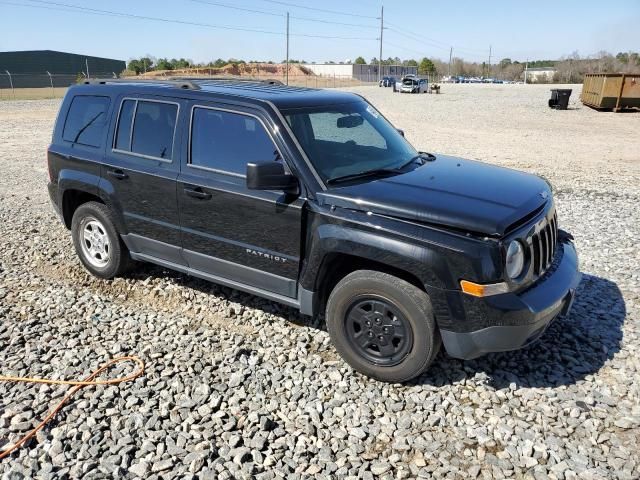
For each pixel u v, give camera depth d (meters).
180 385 3.86
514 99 38.22
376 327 3.84
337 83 80.31
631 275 5.85
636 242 6.96
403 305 3.66
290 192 4.06
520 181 4.31
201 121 4.60
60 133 5.73
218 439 3.34
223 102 4.48
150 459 3.17
